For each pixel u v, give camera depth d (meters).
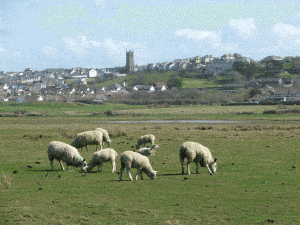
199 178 25.89
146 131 68.38
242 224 15.95
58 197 20.88
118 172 28.56
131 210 18.25
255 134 59.09
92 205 19.17
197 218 16.80
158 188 22.95
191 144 27.52
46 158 36.47
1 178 26.20
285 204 19.05
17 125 92.81
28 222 16.36
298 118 104.69
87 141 39.22
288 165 31.23
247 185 23.59
